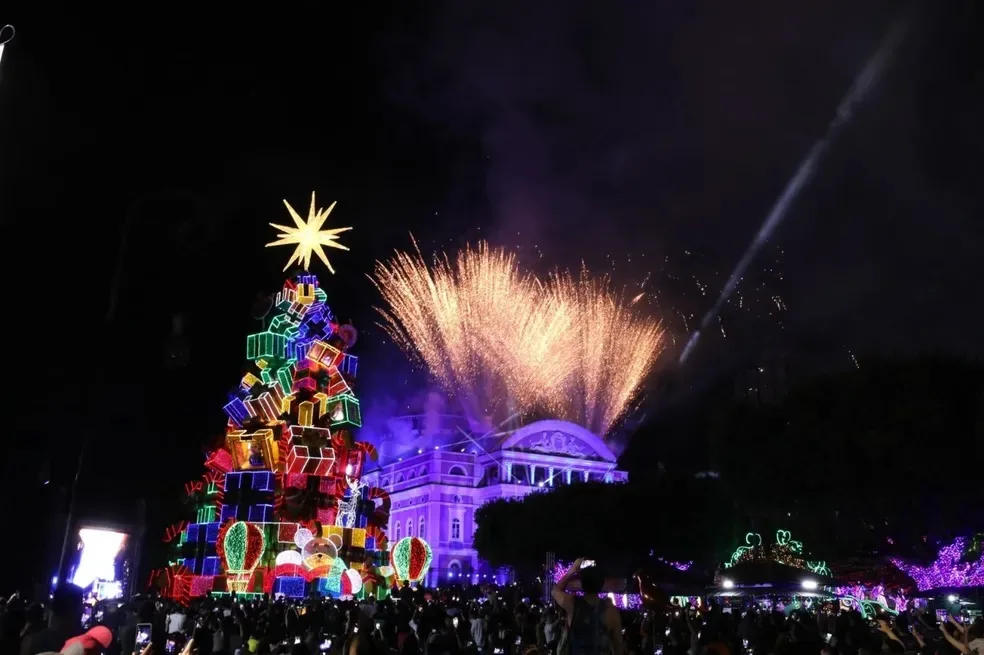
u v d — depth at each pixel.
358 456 58.84
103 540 27.02
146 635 18.02
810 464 54.44
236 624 22.75
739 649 19.34
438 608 23.80
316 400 57.62
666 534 78.38
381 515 59.81
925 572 50.62
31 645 9.02
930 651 17.77
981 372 50.97
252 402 57.16
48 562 31.80
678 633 22.48
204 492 58.97
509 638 23.25
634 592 33.72
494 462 131.00
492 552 93.62
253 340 59.00
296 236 60.81
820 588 36.09
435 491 132.75
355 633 15.16
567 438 132.88
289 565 52.53
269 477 56.19
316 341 58.41
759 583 36.09
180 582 55.22
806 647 11.45
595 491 85.94
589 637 9.10
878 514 53.56
